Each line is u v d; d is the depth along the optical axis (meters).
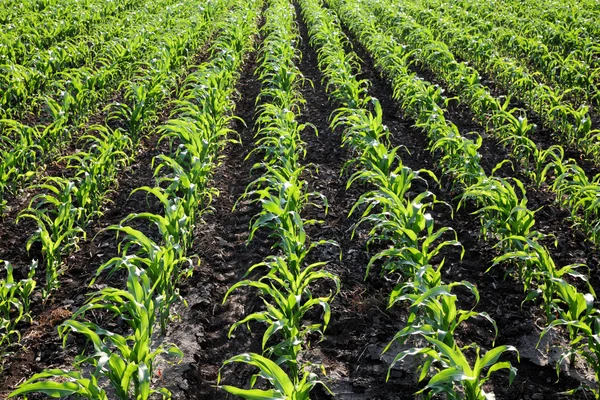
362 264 4.83
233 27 10.90
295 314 3.46
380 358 3.74
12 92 7.65
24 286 4.03
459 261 4.88
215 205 5.93
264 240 5.28
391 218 4.88
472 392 2.84
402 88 7.81
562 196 5.73
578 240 5.10
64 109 7.18
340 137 7.61
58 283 4.56
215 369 3.75
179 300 4.34
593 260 4.80
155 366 3.56
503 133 7.16
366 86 9.66
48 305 4.35
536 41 9.64
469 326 4.05
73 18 13.09
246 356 2.75
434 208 5.79
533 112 8.34
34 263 4.19
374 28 11.96
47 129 6.43
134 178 6.53
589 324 3.30
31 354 3.81
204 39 12.84
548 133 7.65
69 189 4.81
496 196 4.42
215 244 5.18
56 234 4.59
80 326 2.90
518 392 3.45
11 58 9.51
